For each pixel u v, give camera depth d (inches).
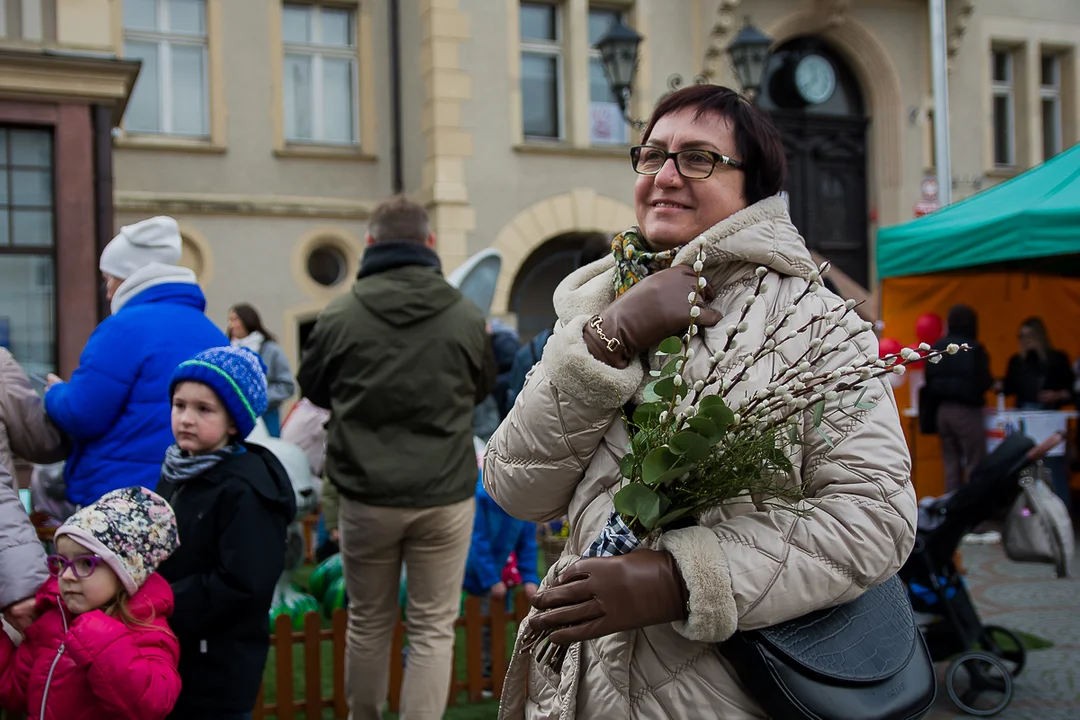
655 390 57.5
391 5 514.6
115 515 96.0
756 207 64.5
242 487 105.1
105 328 120.6
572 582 57.2
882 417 60.1
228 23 488.4
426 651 136.0
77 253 342.0
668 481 57.6
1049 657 191.5
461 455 136.6
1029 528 183.2
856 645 58.6
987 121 599.2
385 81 518.0
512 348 275.9
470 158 493.0
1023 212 247.0
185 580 103.1
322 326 137.0
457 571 139.2
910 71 584.1
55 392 120.6
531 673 70.5
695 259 63.9
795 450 60.9
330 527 271.6
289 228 491.5
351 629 138.0
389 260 136.3
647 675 61.3
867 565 57.6
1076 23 625.0
